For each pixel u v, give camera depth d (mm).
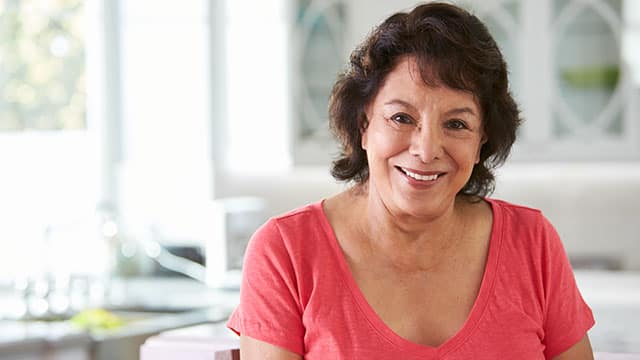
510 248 1948
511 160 4480
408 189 1796
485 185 2010
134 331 3953
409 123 1782
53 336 3801
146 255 4965
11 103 5320
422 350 1858
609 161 4355
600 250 4859
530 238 1964
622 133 4336
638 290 3922
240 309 1968
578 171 4668
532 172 4758
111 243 4801
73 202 5289
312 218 1982
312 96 4758
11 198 5305
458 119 1776
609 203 4848
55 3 5289
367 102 1856
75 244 4949
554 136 4422
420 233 1894
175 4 5172
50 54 5305
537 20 4418
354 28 4656
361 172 1998
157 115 5238
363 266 1930
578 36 4379
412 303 1905
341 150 2033
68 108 5320
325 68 4727
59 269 4797
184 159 5203
